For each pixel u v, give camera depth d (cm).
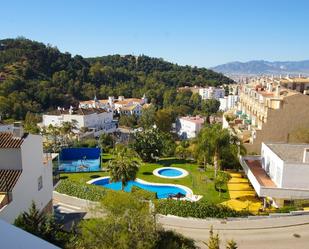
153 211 2367
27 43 18788
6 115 12162
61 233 2341
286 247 2781
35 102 14088
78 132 10212
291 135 6097
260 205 3994
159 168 5950
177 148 6838
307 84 8862
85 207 3953
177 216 3628
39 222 2348
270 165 4212
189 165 6125
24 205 2755
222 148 4956
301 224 3225
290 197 3606
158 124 12594
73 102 15925
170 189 4975
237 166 5397
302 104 6069
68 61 19588
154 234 2225
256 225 3269
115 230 2158
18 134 2802
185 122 13625
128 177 4294
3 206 2384
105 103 16162
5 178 2597
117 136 11669
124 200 2283
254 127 6656
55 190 4562
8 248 421
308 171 3594
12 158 2694
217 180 4509
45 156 3681
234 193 4462
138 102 17212
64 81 17250
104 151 7819
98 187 4372
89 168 6228
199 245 2892
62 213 3769
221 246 2852
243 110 8150
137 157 6375
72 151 7169
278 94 6612
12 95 13100
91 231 2145
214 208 3591
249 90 7719
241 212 3600
